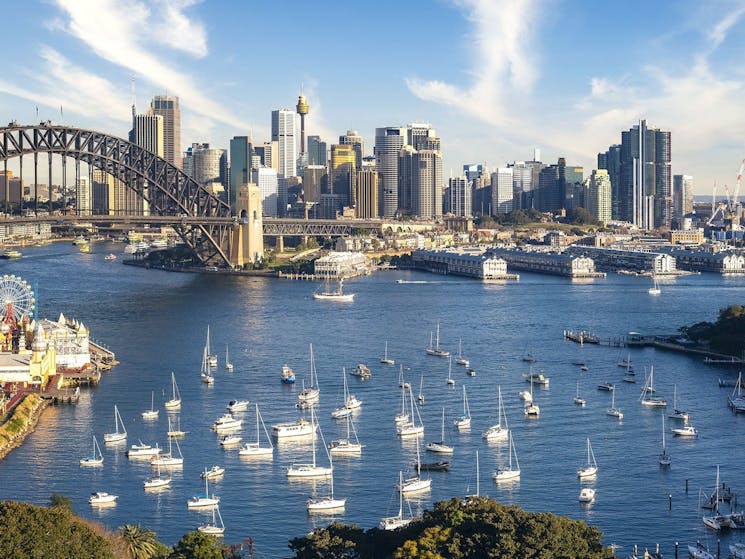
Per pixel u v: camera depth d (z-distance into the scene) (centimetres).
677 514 18712
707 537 17750
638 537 17750
